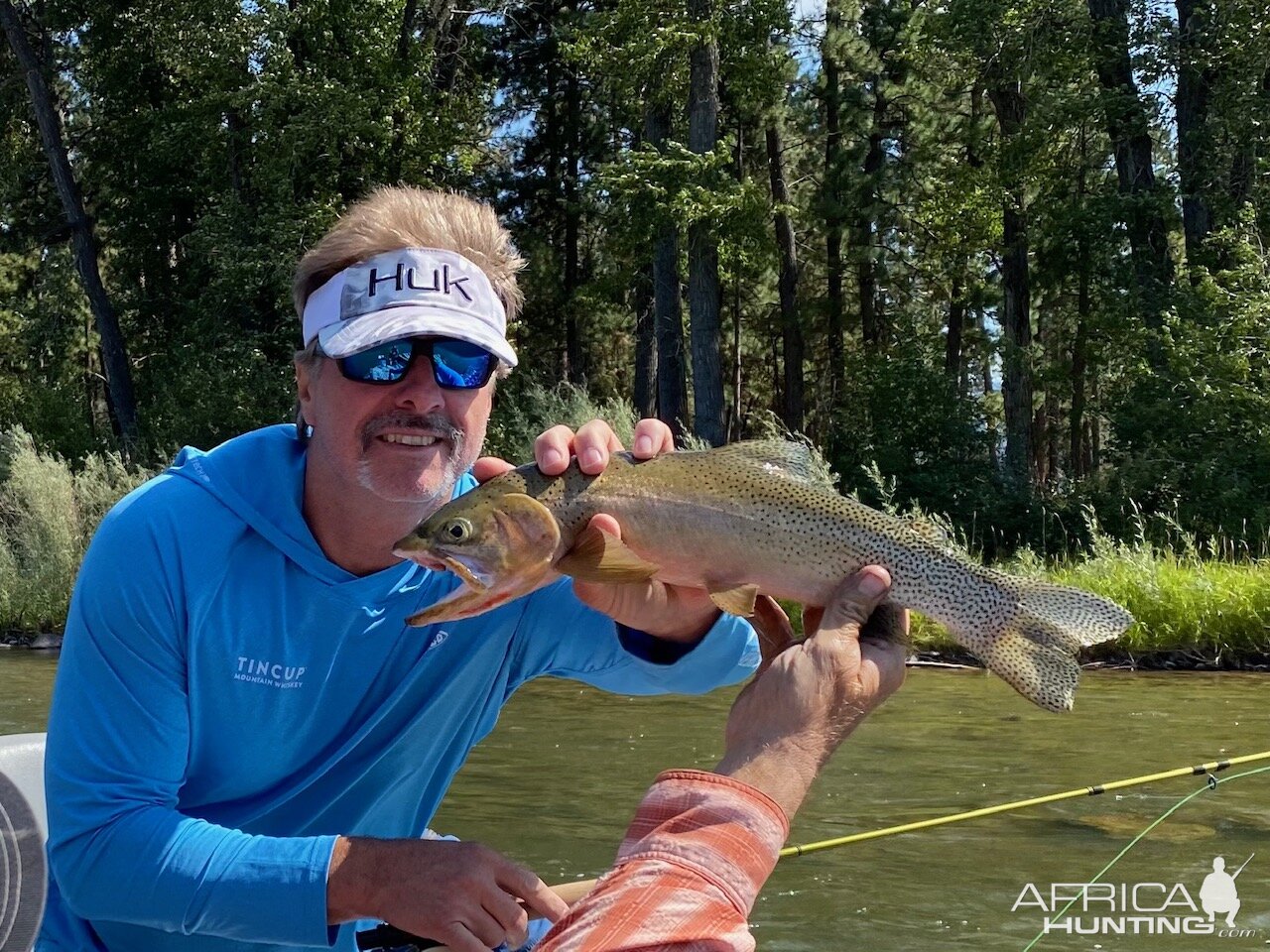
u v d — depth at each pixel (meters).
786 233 11.08
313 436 0.92
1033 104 7.87
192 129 9.23
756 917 1.60
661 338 8.73
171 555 0.86
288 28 8.81
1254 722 2.89
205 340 9.16
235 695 0.88
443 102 9.60
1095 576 4.41
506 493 0.86
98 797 0.82
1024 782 2.29
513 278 1.01
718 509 0.88
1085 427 14.03
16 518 6.04
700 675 0.99
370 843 0.81
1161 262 7.31
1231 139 7.12
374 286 0.90
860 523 0.90
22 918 0.90
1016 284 9.30
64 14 9.42
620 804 2.17
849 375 10.93
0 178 10.53
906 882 1.74
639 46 8.10
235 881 0.79
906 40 10.13
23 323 11.18
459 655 0.96
